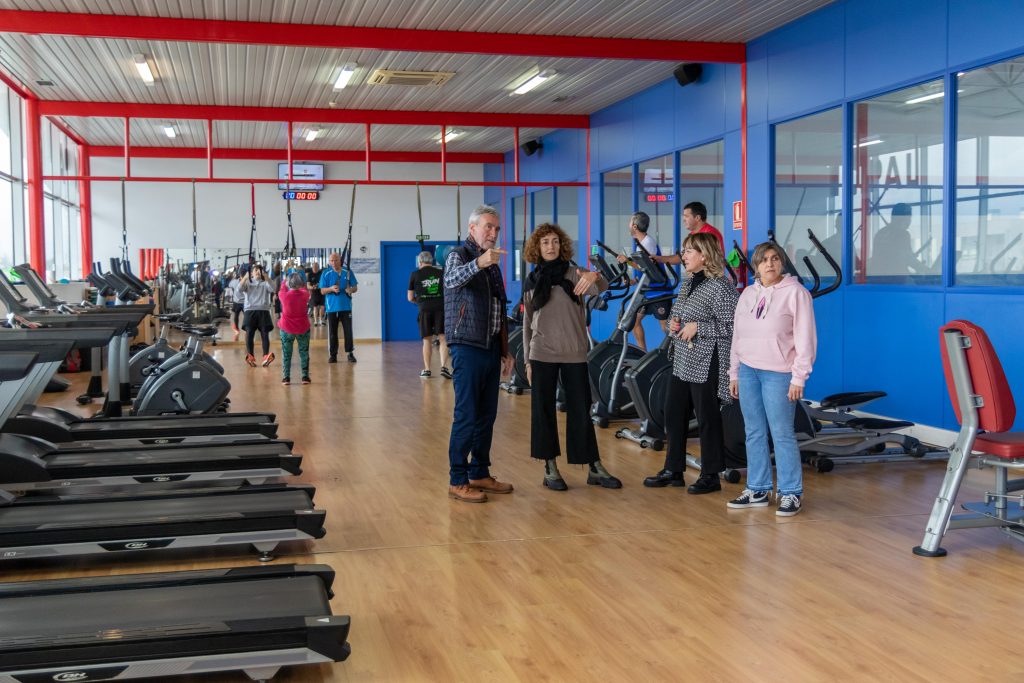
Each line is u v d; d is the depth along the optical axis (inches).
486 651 113.4
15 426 219.8
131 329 281.1
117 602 109.3
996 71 228.5
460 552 154.6
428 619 124.2
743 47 340.8
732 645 114.3
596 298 296.5
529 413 311.6
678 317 197.2
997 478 154.6
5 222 417.7
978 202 234.8
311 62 371.6
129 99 442.6
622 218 465.7
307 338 398.3
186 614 106.0
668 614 125.0
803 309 171.3
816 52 300.2
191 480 193.5
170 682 106.4
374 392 368.8
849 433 227.0
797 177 317.1
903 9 259.1
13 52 354.6
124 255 439.8
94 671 97.9
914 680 103.7
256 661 101.7
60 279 528.1
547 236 196.5
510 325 387.2
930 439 249.1
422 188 694.5
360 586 137.7
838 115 293.3
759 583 137.2
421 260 417.1
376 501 189.9
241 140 592.4
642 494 195.5
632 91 435.2
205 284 626.5
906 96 262.5
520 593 134.1
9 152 422.3
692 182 395.9
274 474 197.8
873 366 274.8
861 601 129.1
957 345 147.7
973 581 137.3
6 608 107.3
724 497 192.4
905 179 262.8
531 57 363.6
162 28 293.7
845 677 104.7
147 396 278.7
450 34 314.5
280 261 650.2
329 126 534.0
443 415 307.3
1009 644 113.6
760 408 180.7
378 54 358.0
